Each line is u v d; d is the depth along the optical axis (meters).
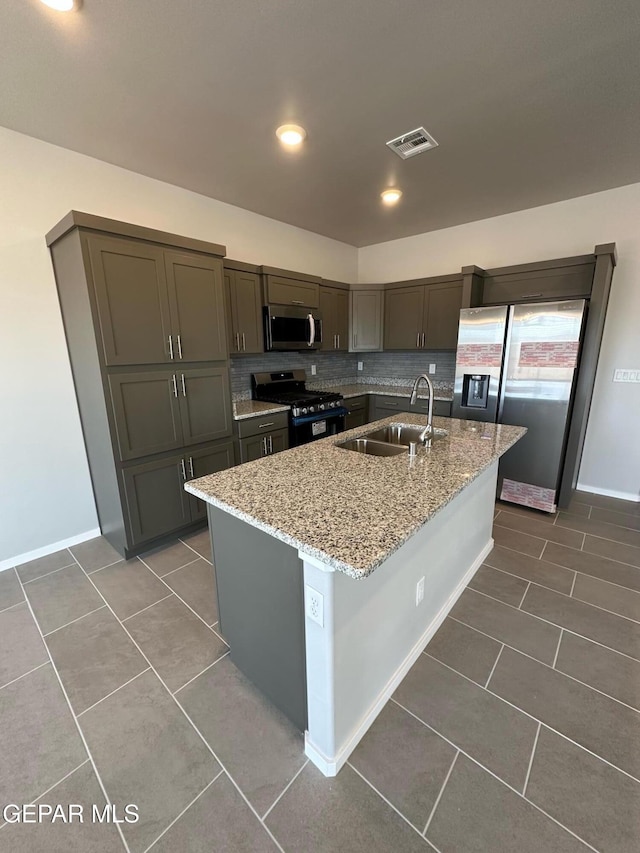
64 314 2.43
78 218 1.98
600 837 1.08
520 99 1.90
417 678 1.61
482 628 1.88
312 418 3.56
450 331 3.97
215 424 2.83
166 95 1.84
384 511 1.23
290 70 1.68
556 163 2.59
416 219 3.76
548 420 3.02
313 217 3.69
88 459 2.69
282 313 3.56
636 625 1.89
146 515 2.54
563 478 3.17
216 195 3.11
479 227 3.82
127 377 2.31
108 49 1.54
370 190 3.02
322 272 4.39
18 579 2.32
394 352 4.85
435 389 4.46
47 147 2.28
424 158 2.49
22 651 1.77
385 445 2.19
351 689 1.28
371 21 1.42
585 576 2.28
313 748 1.29
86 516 2.75
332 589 1.10
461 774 1.25
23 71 1.65
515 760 1.29
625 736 1.36
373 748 1.33
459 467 1.66
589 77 1.74
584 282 3.12
